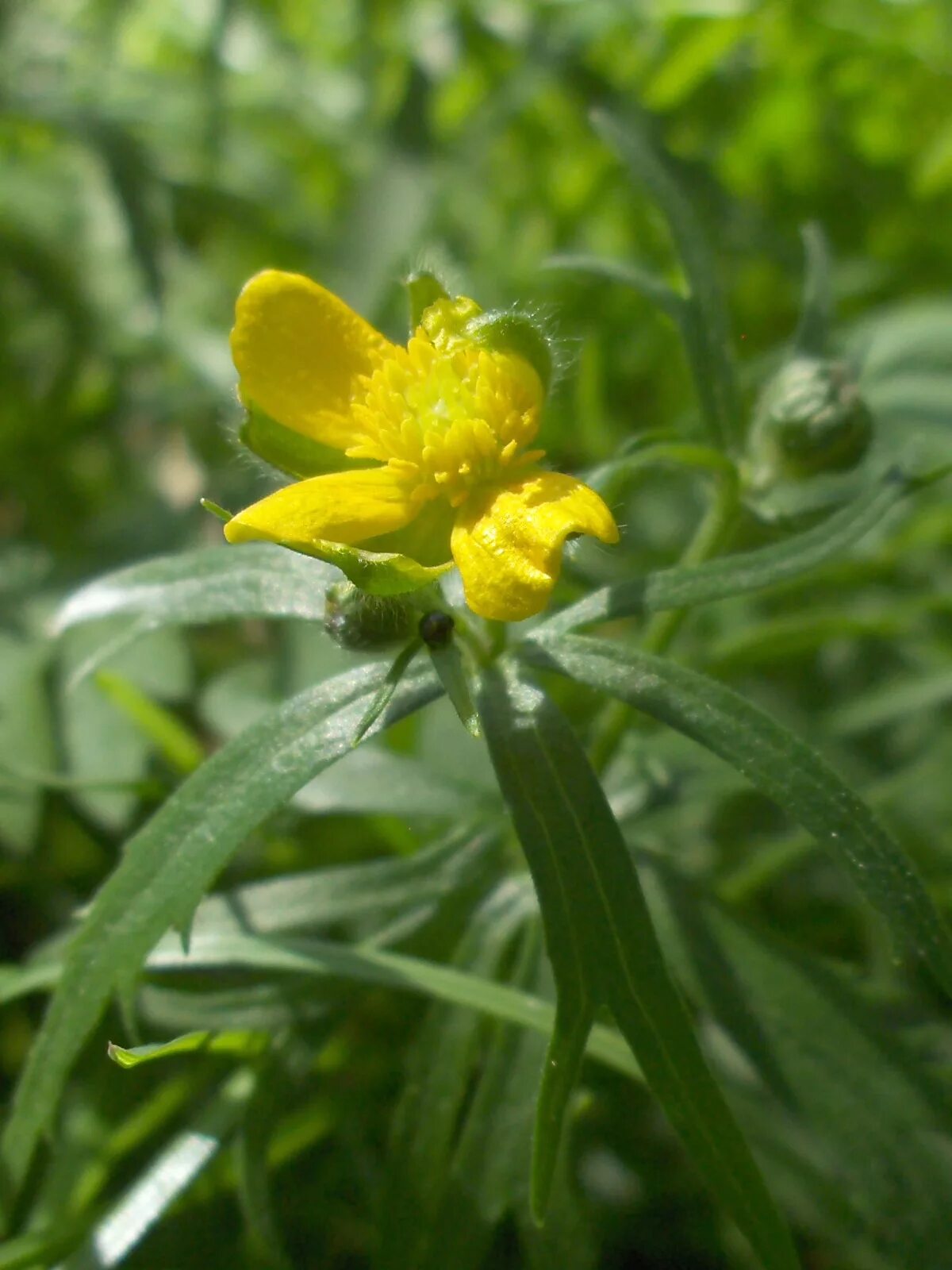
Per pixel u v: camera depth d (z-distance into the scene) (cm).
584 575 11
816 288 9
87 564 13
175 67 20
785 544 7
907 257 17
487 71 18
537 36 17
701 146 18
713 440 9
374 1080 10
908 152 18
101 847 11
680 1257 10
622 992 6
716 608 13
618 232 17
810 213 17
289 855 11
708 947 8
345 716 7
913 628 13
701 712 6
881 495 7
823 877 11
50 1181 9
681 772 9
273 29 20
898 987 10
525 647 7
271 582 7
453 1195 7
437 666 6
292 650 11
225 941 8
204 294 17
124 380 15
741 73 18
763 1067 8
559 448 14
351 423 7
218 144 17
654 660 7
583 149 17
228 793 6
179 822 6
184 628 12
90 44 18
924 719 12
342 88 19
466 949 8
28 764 11
